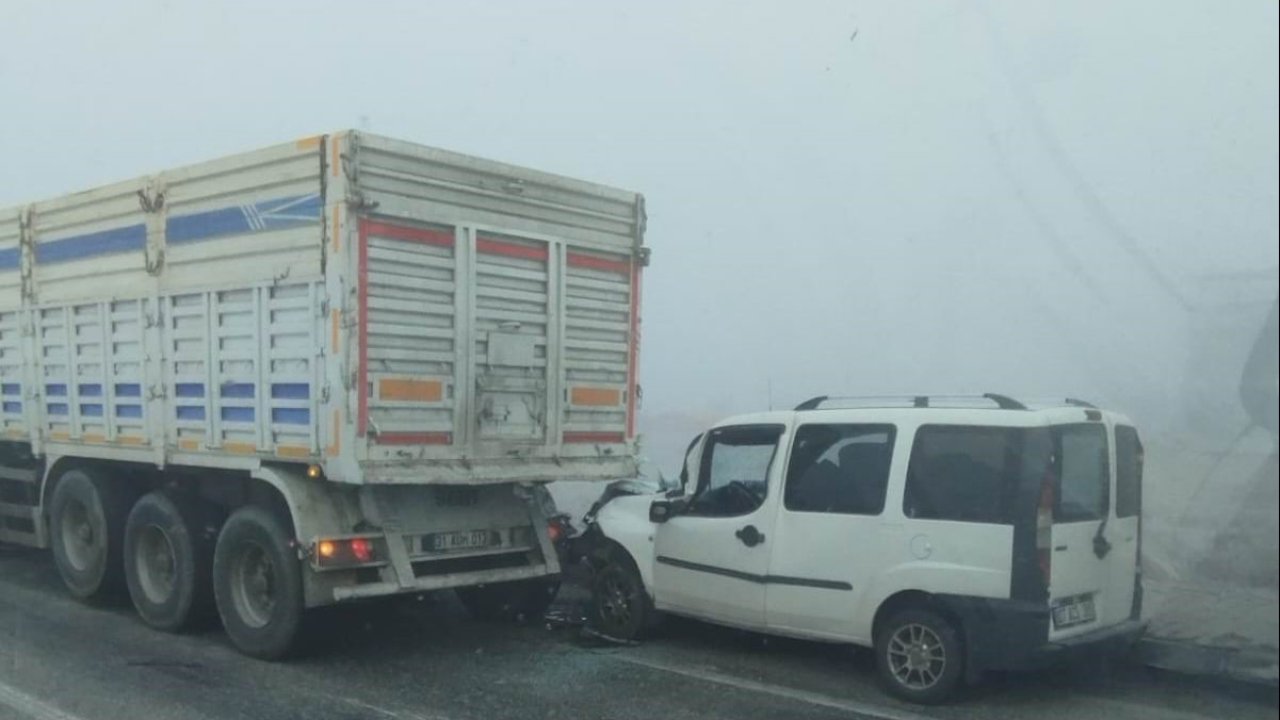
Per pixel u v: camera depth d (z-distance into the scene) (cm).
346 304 723
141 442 891
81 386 952
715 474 809
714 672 764
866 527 709
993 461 668
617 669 774
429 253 768
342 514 778
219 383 816
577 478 866
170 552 890
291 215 757
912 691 685
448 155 777
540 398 841
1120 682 728
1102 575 688
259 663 793
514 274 823
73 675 753
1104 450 703
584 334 877
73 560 988
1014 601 650
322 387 737
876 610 702
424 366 764
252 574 814
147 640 864
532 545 877
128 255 897
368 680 746
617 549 862
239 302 797
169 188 855
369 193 735
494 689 723
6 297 1039
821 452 745
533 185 835
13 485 1070
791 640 853
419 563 814
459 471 783
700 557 798
